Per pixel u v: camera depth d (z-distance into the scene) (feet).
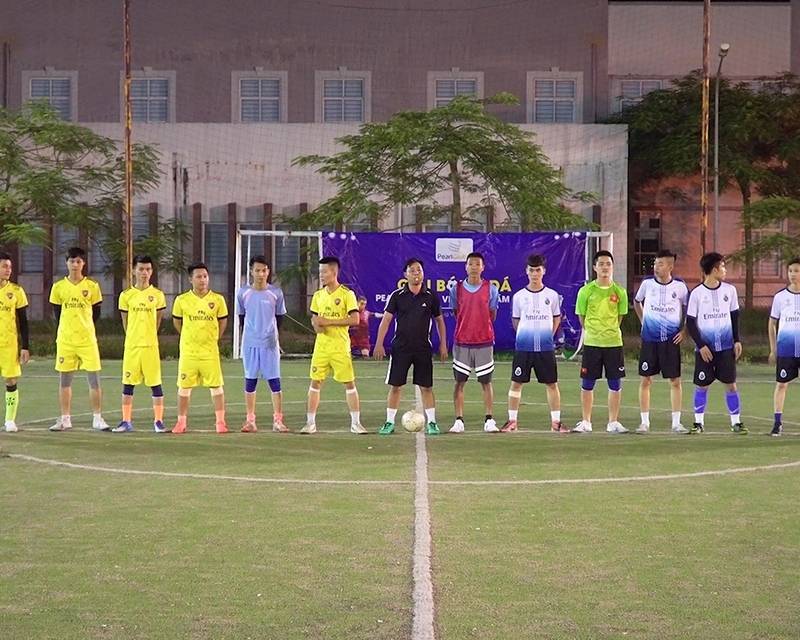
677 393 51.01
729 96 155.74
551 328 50.70
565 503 32.14
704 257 50.34
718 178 154.10
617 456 42.11
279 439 47.55
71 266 50.44
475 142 128.06
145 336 50.11
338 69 162.30
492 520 29.58
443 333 49.93
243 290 50.80
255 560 25.18
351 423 52.37
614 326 50.44
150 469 38.75
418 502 32.07
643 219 165.17
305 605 21.63
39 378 80.89
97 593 22.59
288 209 156.87
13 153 138.31
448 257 96.68
